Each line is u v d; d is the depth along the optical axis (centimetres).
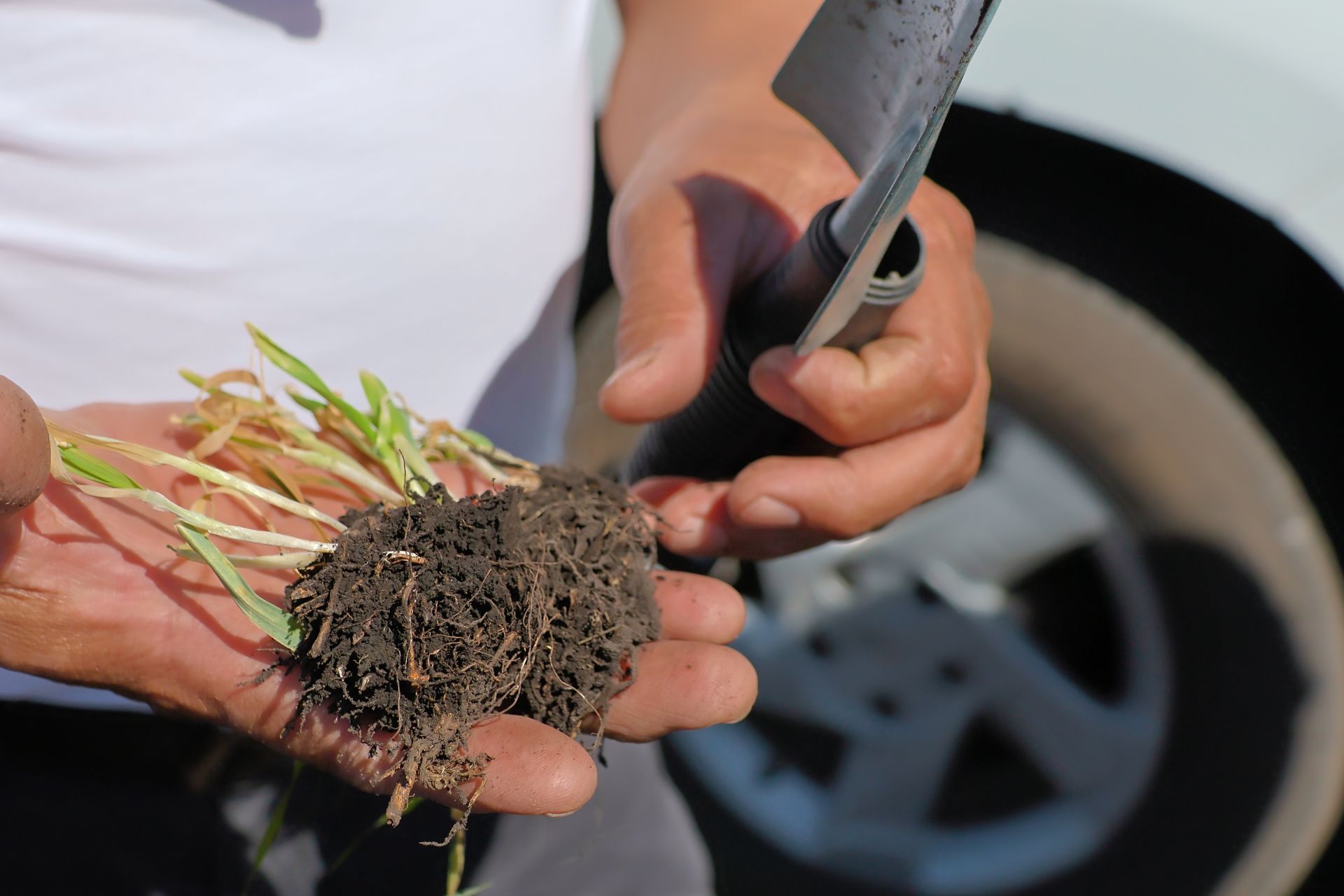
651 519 48
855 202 42
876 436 48
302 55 48
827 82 43
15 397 38
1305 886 66
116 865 50
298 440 47
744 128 51
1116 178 65
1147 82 63
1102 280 67
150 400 50
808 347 44
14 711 49
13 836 49
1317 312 63
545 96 52
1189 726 67
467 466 49
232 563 42
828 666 74
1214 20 61
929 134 40
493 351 54
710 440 50
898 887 70
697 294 48
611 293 77
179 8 46
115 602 42
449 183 50
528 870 54
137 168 47
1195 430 66
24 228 46
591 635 43
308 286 50
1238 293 65
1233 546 66
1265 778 66
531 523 44
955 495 72
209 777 50
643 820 56
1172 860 67
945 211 51
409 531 43
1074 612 72
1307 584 65
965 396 48
